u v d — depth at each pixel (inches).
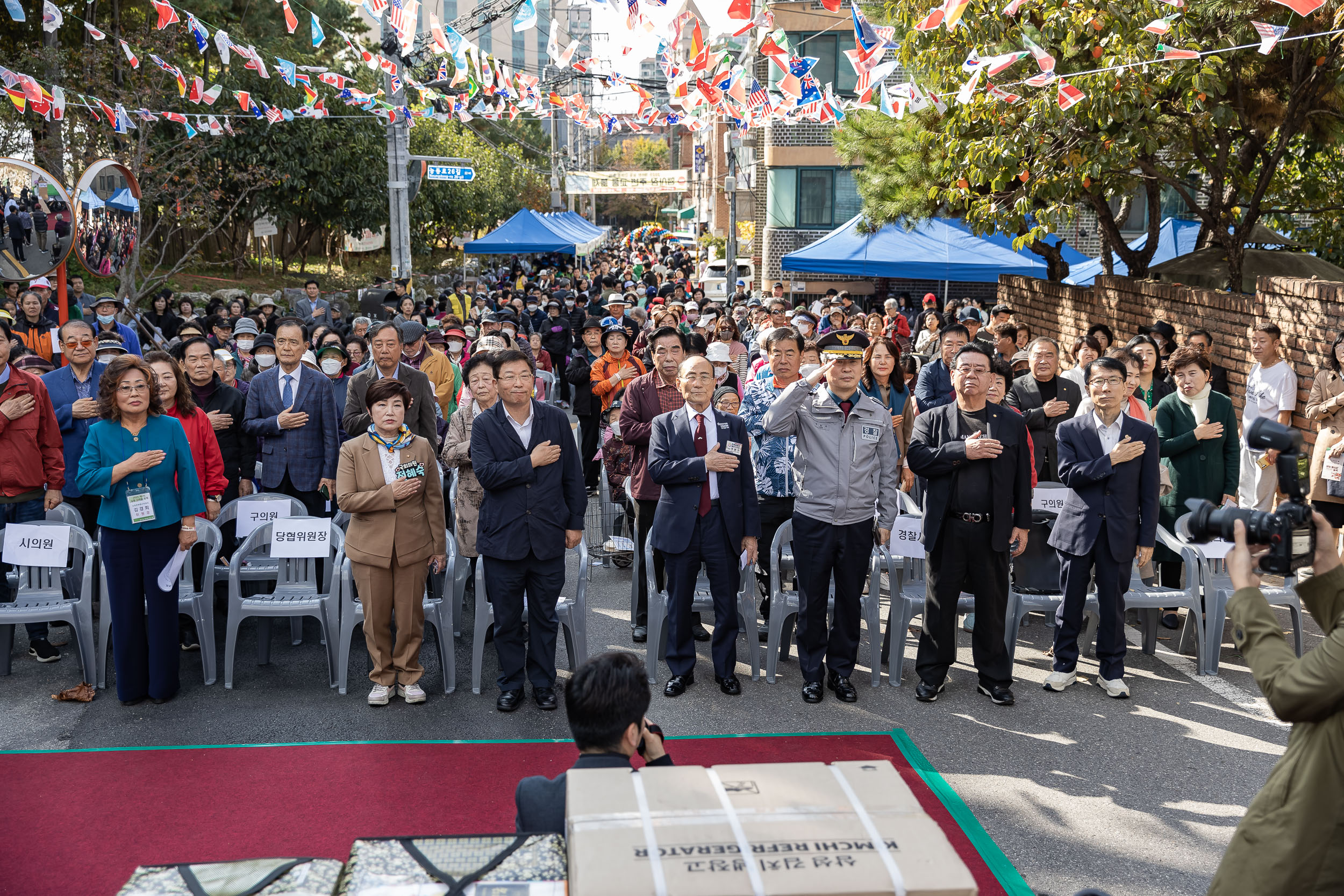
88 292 863.7
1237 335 406.0
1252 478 288.8
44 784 178.4
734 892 67.2
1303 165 507.8
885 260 622.2
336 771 185.0
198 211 797.2
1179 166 474.3
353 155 1120.8
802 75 349.7
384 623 215.6
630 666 109.2
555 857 77.5
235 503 249.9
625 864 69.6
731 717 212.2
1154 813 172.4
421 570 216.4
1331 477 260.1
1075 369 303.7
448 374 344.2
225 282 1159.6
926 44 443.8
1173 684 232.4
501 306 799.1
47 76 607.8
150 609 212.1
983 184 460.8
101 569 221.5
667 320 576.4
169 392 233.8
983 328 490.9
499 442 210.7
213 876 75.1
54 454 243.4
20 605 223.3
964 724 209.3
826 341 217.3
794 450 262.2
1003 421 215.2
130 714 210.1
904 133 563.2
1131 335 519.2
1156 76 369.4
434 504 217.5
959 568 216.5
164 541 212.1
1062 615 228.1
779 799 77.7
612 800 77.3
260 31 936.3
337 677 226.1
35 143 616.7
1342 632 91.7
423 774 184.1
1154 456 221.1
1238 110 437.1
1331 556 99.3
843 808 76.6
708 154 2166.6
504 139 2084.2
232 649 224.2
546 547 211.2
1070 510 225.0
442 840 79.9
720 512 220.2
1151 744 199.9
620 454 316.2
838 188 1064.8
